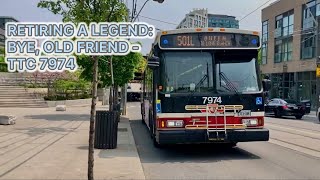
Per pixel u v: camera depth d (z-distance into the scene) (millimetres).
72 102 39062
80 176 8438
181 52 11586
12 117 20109
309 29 42406
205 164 10695
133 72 24344
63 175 8531
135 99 65875
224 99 11367
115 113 12773
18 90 38031
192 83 11445
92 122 7578
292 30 46281
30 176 8422
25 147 12445
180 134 11117
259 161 11094
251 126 11414
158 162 11000
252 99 11477
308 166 10320
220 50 11641
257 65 11773
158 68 11531
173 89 11391
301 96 44312
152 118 14398
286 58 47875
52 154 11164
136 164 10023
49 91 38531
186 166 10414
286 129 20844
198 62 11562
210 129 11234
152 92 14180
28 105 35250
